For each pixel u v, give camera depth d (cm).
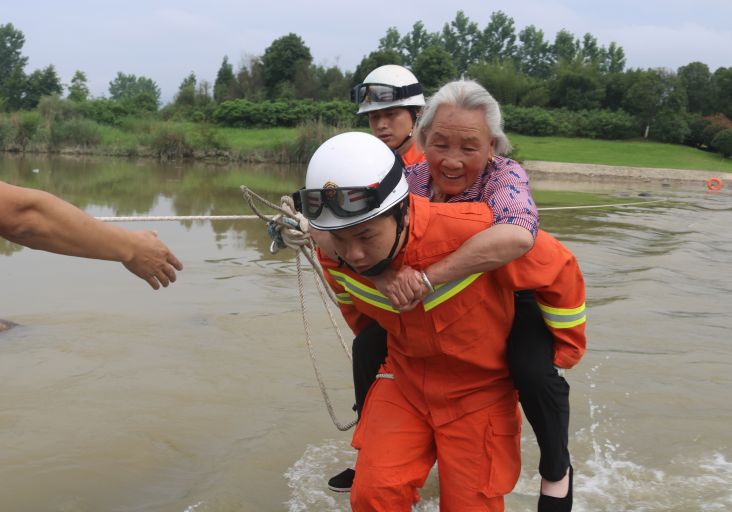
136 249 301
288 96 6794
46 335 631
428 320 301
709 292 919
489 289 302
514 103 7288
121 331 651
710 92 7475
